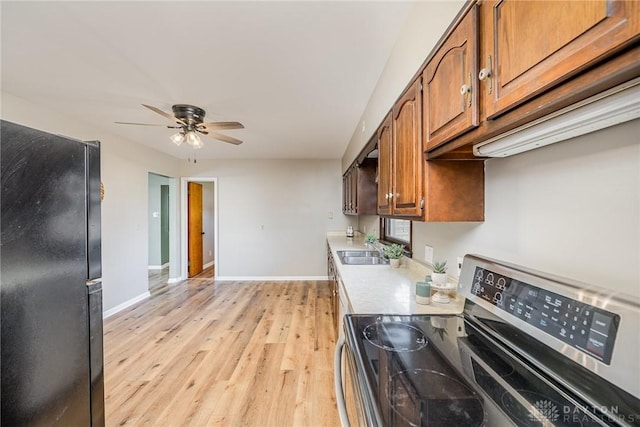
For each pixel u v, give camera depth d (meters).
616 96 0.49
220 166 5.39
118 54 1.80
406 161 1.38
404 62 1.54
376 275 2.03
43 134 1.01
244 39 1.66
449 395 0.68
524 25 0.60
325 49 1.77
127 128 3.33
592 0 0.45
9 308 0.89
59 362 1.08
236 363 2.40
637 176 0.62
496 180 1.13
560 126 0.63
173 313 3.61
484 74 0.72
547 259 0.88
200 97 2.46
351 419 1.03
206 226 6.60
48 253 1.03
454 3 1.04
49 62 1.89
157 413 1.81
